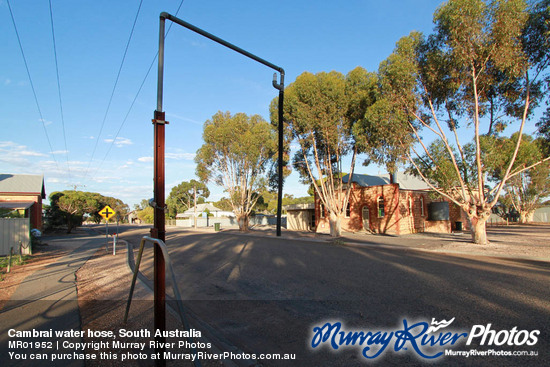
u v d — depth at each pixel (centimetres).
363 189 2936
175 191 8688
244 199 3569
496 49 1451
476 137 1602
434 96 1766
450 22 1459
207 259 1432
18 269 1220
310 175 2558
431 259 1266
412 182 3653
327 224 3203
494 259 1273
